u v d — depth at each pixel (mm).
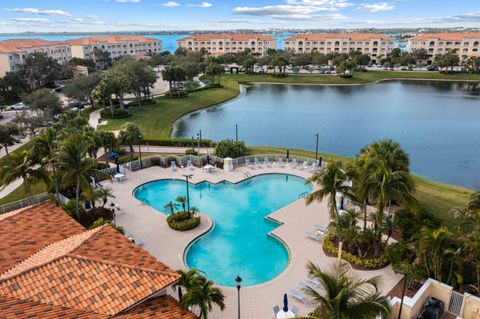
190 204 38969
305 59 178125
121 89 82625
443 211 36281
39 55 115812
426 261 22938
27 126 59438
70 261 17844
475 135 75438
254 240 31953
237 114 94250
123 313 15742
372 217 27391
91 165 32438
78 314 15141
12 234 22500
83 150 32031
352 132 78312
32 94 74188
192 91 114812
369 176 26109
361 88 135750
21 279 16594
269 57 169875
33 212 25547
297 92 127750
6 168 32438
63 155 31031
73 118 60812
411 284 24078
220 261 28969
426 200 39219
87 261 17922
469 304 21312
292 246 29875
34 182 32969
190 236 31703
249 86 140875
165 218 34906
